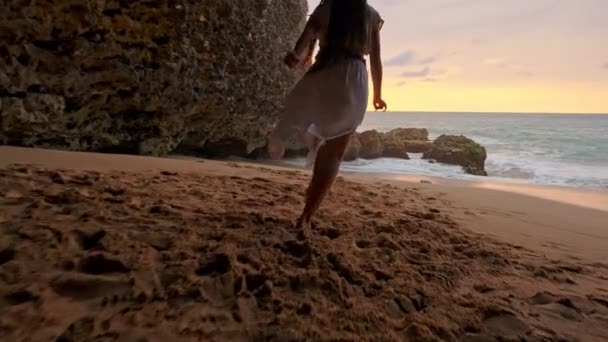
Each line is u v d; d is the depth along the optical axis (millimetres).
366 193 5918
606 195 8914
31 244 2189
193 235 2623
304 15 15930
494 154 27109
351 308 1931
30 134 7500
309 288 2096
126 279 1951
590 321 2041
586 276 2793
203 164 7820
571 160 23578
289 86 15211
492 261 2891
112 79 8477
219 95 11312
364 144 19844
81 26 7602
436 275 2436
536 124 70000
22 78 6953
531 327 1914
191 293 1896
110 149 9453
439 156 20203
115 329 1581
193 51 10039
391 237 3188
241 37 11641
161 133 10281
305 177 7730
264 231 2850
